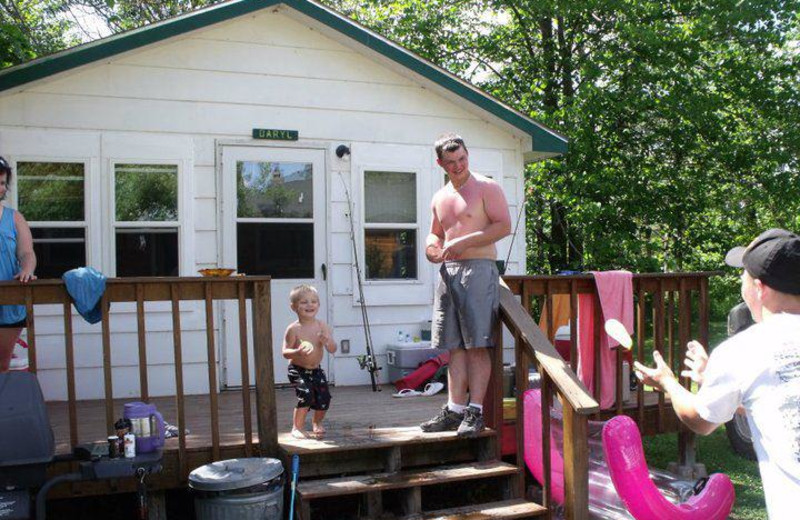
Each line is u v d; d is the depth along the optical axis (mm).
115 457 3859
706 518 4027
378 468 4918
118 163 7027
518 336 4984
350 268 7738
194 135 7254
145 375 4488
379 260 7926
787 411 2273
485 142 8375
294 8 7379
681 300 6566
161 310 7086
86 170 6941
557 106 16000
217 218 7297
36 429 3824
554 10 14477
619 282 5922
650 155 15875
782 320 2408
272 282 7457
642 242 14797
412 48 16594
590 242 14891
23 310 4598
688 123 15125
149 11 15961
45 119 6832
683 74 15141
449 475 4746
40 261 6855
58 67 6645
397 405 6449
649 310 15625
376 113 7895
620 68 15023
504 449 5355
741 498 6008
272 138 7477
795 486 2217
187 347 7160
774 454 2273
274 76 7520
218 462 4277
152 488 4516
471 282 4875
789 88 15195
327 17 7484
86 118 6945
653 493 3859
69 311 4379
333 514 5035
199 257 7238
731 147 15047
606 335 5945
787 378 2305
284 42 7559
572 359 5750
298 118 7598
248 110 7430
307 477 4738
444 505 5242
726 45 15375
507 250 8500
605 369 6043
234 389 7293
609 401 6031
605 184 14375
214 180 7301
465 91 8047
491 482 5434
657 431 6359
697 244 16328
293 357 4969
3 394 3844
